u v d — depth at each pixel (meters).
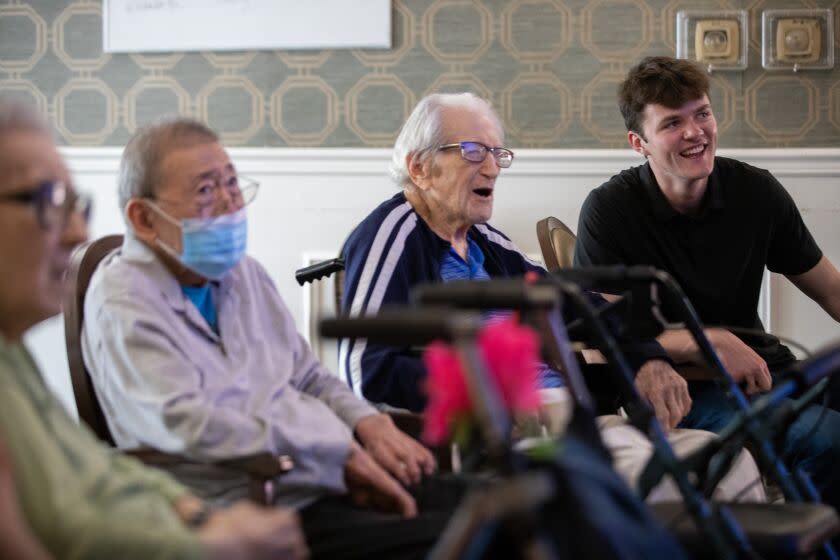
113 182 4.50
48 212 1.50
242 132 4.53
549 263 3.52
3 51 4.58
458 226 2.97
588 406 1.55
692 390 3.29
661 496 2.31
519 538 1.12
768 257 3.58
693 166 3.31
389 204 2.95
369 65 4.48
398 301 2.74
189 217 2.25
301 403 2.33
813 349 4.33
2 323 1.54
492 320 2.81
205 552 1.46
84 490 1.53
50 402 1.61
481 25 4.45
